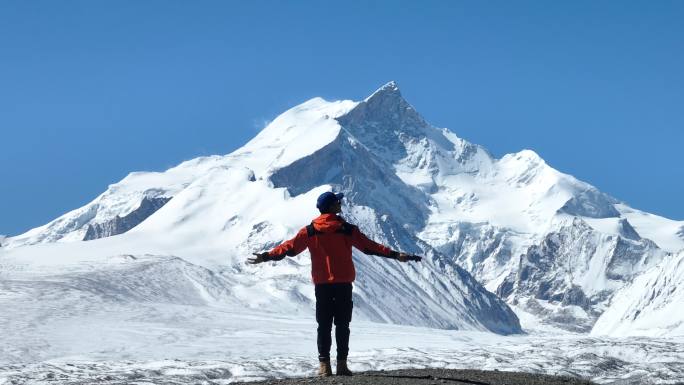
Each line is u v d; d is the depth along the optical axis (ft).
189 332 289.33
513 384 53.67
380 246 55.83
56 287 449.48
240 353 205.05
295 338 261.65
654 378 63.10
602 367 72.13
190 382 67.41
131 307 400.26
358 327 360.28
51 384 66.08
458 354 84.89
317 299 56.39
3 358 221.66
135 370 74.33
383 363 77.71
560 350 82.89
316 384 51.55
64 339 259.80
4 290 421.59
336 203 56.59
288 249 55.83
